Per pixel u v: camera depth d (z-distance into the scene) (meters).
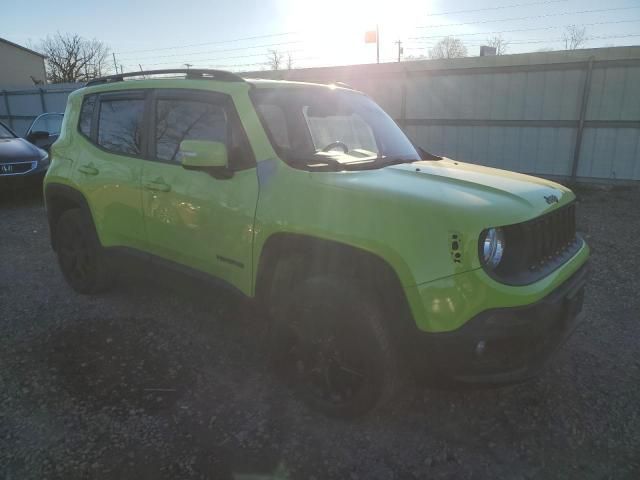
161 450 2.58
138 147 3.83
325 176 2.86
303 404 2.98
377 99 14.09
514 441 2.72
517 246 2.56
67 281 4.74
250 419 2.85
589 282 5.21
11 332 3.87
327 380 2.82
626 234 7.33
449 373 2.46
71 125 4.53
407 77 13.50
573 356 3.63
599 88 11.34
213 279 3.34
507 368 2.48
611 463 2.55
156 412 2.89
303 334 2.87
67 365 3.38
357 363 2.69
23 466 2.45
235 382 3.22
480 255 2.39
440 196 2.57
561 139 12.00
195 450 2.59
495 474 2.47
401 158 3.61
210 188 3.23
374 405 2.69
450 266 2.37
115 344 3.69
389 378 2.63
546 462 2.56
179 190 3.41
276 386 3.18
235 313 4.24
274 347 3.05
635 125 11.18
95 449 2.58
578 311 3.13
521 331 2.40
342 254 2.65
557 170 12.21
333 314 2.70
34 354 3.53
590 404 3.05
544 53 11.63
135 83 3.96
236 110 3.24
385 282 2.52
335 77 14.56
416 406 3.00
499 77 12.32
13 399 2.99
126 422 2.79
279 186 2.93
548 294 2.57
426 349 2.45
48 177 4.61
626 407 3.02
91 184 4.14
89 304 4.41
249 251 3.04
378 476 2.45
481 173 3.23
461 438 2.73
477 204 2.52
